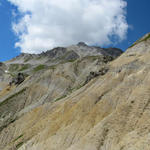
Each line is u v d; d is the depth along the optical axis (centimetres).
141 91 4481
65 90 11519
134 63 6094
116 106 4819
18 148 6166
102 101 5256
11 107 10706
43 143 5362
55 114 6550
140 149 3084
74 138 4725
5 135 8219
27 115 8756
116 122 4109
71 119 5506
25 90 11850
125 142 3475
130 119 3956
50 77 12875
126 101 4566
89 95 5847
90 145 4031
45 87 11906
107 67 7569
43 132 5872
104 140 3938
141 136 3378
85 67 14175
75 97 6656
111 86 5694
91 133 4303
